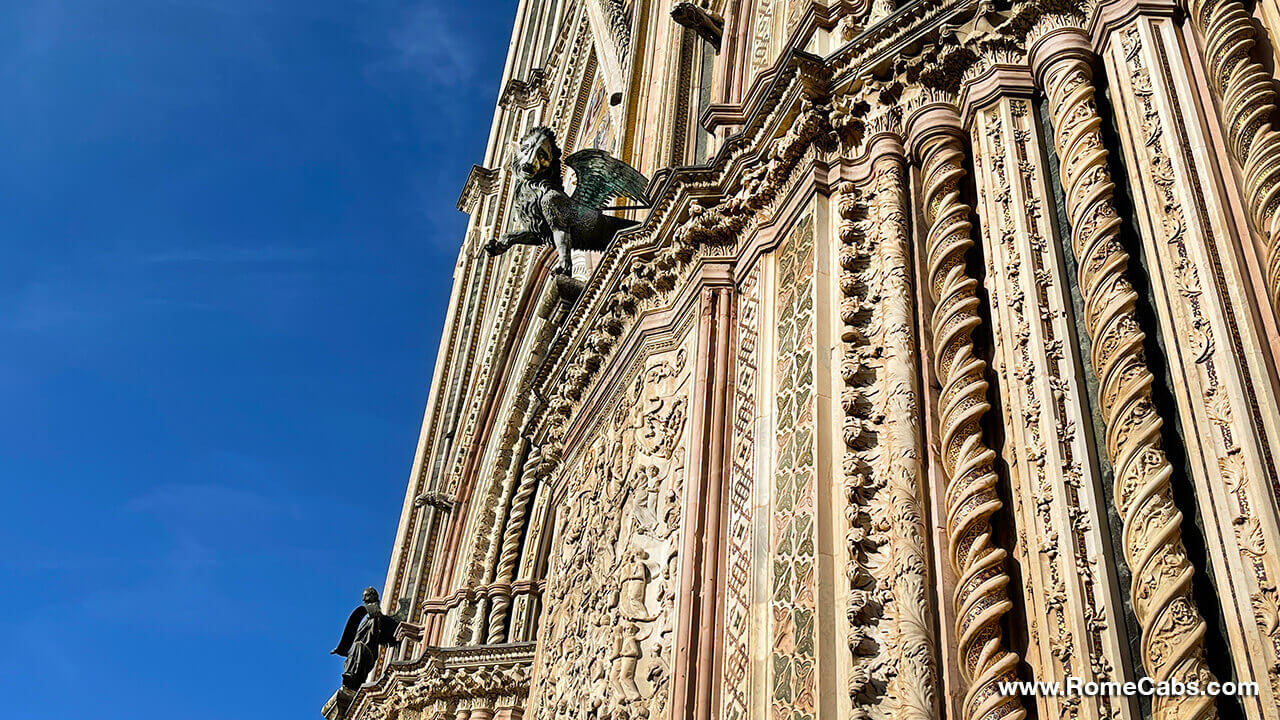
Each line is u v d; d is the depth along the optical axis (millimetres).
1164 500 5496
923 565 6512
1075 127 7207
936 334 7309
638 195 12750
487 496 19312
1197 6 6871
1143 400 5844
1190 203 6105
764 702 7035
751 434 8633
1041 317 6688
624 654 8836
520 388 19344
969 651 6070
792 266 8922
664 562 9039
